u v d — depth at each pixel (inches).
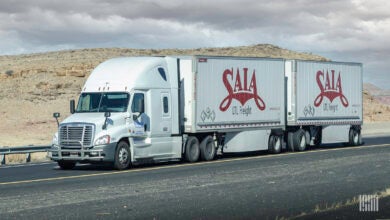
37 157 1207.6
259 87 1198.9
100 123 917.2
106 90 970.7
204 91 1080.2
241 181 755.4
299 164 967.6
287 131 1293.1
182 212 536.4
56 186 715.4
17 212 539.2
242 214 524.7
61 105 2647.6
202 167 941.8
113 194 646.5
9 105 2541.8
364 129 2266.2
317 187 697.6
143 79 981.2
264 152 1289.4
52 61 3740.2
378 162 992.9
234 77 1143.0
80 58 3846.0
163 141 1003.3
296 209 548.7
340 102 1407.5
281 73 1254.9
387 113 3503.9
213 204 579.8
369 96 3927.2
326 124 1368.1
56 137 937.5
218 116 1105.4
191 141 1055.6
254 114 1184.2
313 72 1332.4
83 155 911.0
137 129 957.8
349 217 497.0
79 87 2970.0
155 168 936.9
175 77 1036.5
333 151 1256.2
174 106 1028.5
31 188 698.8
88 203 587.2
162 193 653.3
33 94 2780.5
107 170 922.1
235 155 1214.3
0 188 700.7
